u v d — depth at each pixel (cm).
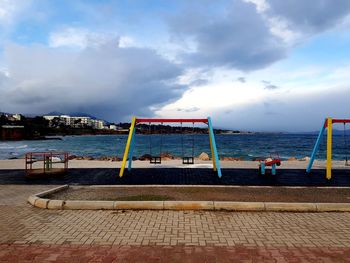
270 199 732
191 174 1237
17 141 10900
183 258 402
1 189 909
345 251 427
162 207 645
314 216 600
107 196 769
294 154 4191
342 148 5484
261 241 464
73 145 7688
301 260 396
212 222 558
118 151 5228
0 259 401
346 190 855
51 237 483
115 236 486
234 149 5225
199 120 1255
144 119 1243
